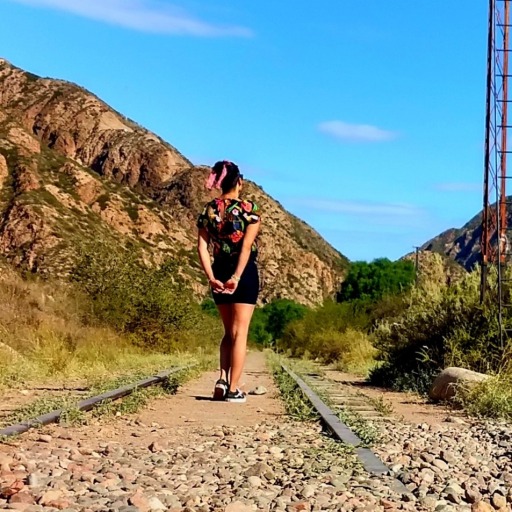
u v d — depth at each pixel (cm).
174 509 496
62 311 2739
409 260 8181
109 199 9425
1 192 7850
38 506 481
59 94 14075
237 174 1191
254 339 11244
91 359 2048
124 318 3297
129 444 788
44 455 671
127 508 479
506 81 1605
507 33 1596
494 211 1686
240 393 1296
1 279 2619
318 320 5072
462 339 1688
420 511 523
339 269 15212
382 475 640
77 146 13488
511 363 1549
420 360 1762
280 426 975
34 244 6906
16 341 1959
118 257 3441
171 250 9669
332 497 549
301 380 1694
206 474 632
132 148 13550
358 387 1828
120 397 1202
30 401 1127
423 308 1956
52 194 8288
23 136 9400
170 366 2206
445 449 801
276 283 12900
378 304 4384
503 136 1623
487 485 618
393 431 932
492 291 1791
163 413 1105
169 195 12912
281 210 15200
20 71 14388
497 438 886
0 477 557
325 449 759
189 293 3781
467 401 1236
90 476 586
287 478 621
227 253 1191
